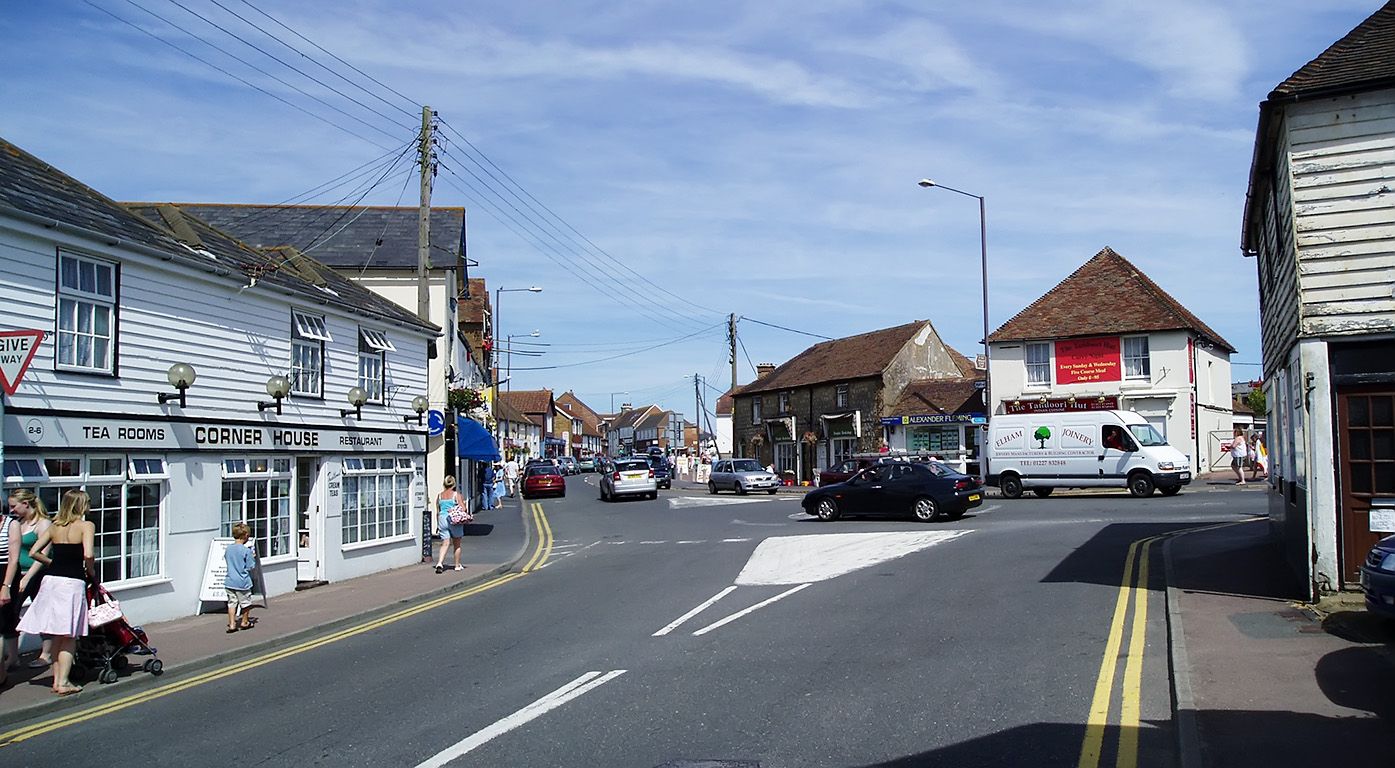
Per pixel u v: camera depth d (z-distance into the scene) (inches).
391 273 1309.1
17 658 400.8
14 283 438.6
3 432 411.8
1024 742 258.7
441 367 1264.8
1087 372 1459.2
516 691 337.7
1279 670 312.3
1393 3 473.1
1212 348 1521.9
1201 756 235.3
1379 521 406.3
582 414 6053.2
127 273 508.7
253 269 621.9
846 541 780.0
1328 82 409.1
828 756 252.7
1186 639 361.1
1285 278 459.5
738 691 324.2
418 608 580.4
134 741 298.8
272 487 641.6
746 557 720.3
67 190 517.0
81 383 474.6
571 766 252.5
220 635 481.4
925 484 927.7
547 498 1839.3
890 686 322.0
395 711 318.7
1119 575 533.0
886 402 1863.9
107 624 376.5
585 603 545.6
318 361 693.3
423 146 1002.1
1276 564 524.7
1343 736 247.1
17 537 358.9
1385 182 408.2
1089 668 335.9
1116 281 1512.1
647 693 326.6
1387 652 327.9
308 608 572.7
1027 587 508.7
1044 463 1182.9
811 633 419.5
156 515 530.6
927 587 526.6
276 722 313.1
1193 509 916.6
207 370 569.3
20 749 295.1
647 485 1606.8
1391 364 406.6
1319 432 415.5
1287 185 429.1
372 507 768.3
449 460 1240.8
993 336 1530.5
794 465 2162.9
